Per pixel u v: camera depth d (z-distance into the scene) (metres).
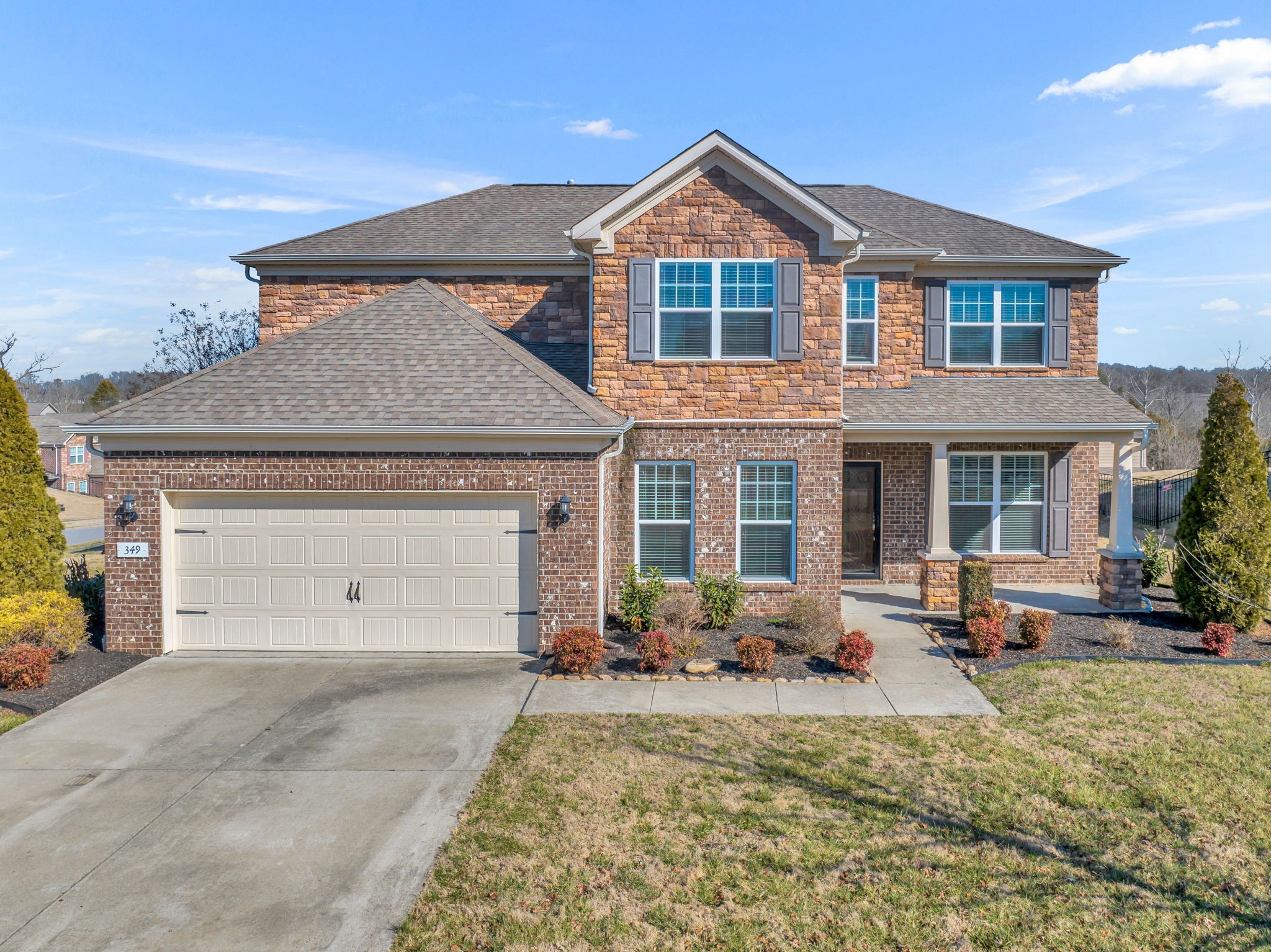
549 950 5.20
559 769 7.80
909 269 15.85
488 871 6.09
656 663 10.65
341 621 11.70
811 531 13.38
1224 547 12.60
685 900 5.72
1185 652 11.65
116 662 11.18
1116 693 9.91
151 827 6.78
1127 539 14.35
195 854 6.36
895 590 16.20
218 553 11.63
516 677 10.59
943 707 9.49
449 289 16.14
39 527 12.51
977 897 5.77
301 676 10.62
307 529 11.61
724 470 13.41
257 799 7.25
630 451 13.38
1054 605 14.62
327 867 6.16
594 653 10.64
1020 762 7.95
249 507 11.61
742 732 8.73
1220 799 7.18
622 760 8.00
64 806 7.14
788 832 6.64
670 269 13.25
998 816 6.89
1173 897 5.79
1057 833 6.62
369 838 6.56
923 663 11.23
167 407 11.43
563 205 18.73
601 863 6.18
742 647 10.80
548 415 11.28
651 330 13.25
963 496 16.80
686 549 13.62
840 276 13.16
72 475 60.00
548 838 6.54
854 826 6.73
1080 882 5.96
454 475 11.40
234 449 11.37
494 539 11.62
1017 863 6.20
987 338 16.62
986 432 14.29
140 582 11.47
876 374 15.94
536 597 11.64
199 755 8.17
